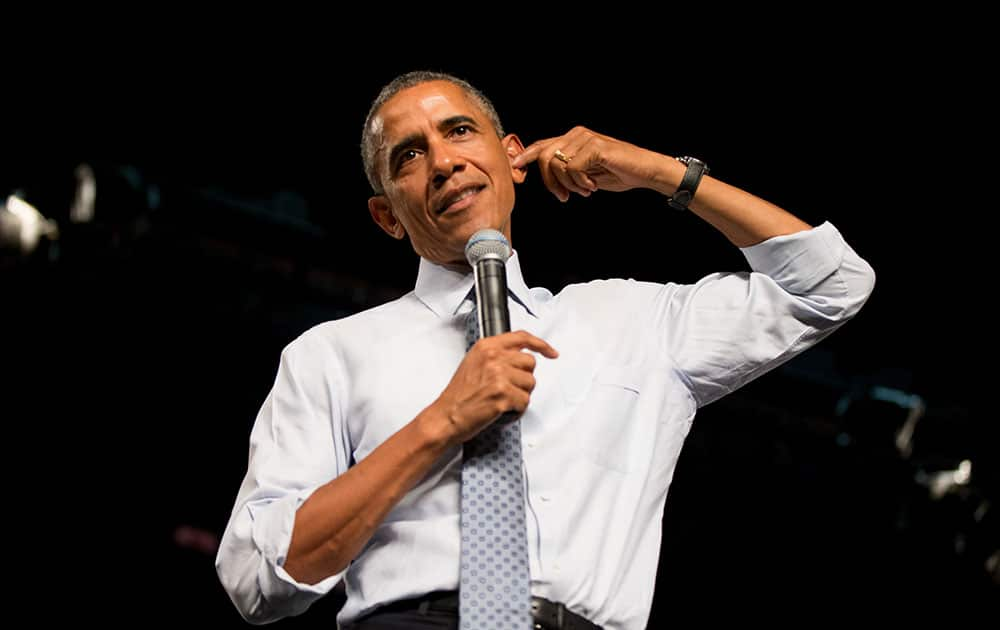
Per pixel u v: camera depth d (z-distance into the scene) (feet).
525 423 20.98
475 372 19.30
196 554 70.79
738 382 23.61
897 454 67.72
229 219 64.18
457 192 22.30
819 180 60.54
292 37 59.47
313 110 61.67
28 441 68.54
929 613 68.39
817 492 70.23
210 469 70.85
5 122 59.57
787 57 57.62
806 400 70.13
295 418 22.13
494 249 20.85
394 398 21.56
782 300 23.52
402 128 22.93
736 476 71.36
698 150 60.49
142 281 63.36
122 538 70.03
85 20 58.13
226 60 60.13
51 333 65.00
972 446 65.98
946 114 57.62
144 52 59.57
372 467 19.43
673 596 72.38
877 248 62.08
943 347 64.28
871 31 56.03
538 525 20.04
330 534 19.52
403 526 20.26
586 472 20.85
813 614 70.69
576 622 19.48
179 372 67.92
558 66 59.00
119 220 61.52
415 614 19.56
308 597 20.10
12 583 68.33
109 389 67.87
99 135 61.31
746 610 71.67
